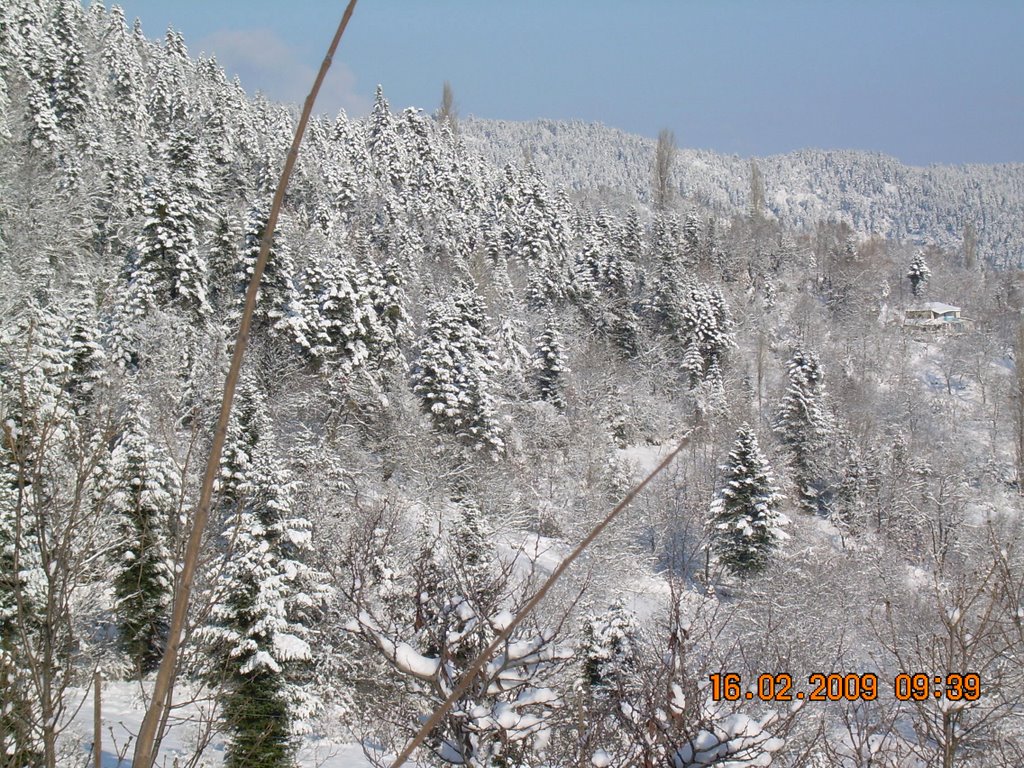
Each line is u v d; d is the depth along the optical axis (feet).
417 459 121.19
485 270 245.45
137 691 61.31
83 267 115.55
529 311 234.99
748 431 123.44
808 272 395.34
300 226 217.97
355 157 319.88
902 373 262.67
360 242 207.82
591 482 153.58
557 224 323.78
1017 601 20.40
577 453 166.71
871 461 166.20
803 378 182.91
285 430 110.01
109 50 284.61
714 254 356.38
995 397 251.19
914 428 224.94
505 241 307.37
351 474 82.84
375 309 160.56
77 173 167.94
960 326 358.43
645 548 118.93
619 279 265.54
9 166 128.77
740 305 314.55
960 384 290.56
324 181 268.62
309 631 57.67
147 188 144.15
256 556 54.44
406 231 239.91
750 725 15.57
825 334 313.32
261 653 52.75
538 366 189.88
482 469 127.24
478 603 18.58
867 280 382.42
